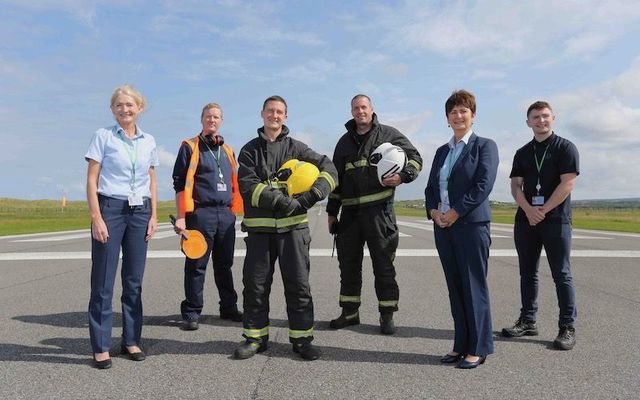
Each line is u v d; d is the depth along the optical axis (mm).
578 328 4648
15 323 4934
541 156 4379
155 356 3875
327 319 5121
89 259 9789
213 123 5043
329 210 5039
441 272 8102
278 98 4121
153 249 11680
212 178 4992
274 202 3822
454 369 3549
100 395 3037
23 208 56844
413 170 4672
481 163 3766
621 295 6195
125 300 3848
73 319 5109
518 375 3400
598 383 3225
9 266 8875
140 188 3867
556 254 4219
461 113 3885
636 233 18344
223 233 5059
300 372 3479
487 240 3771
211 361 3740
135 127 3973
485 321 3656
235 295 5191
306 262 3959
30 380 3316
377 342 4270
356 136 4848
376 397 2994
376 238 4598
